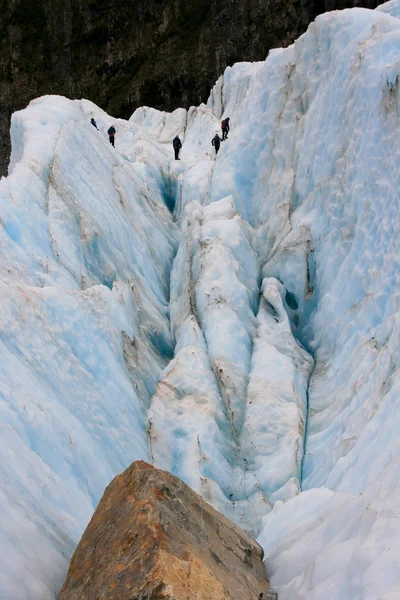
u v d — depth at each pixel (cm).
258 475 884
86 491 646
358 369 941
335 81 1238
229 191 1446
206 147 2178
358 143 1133
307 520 564
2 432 564
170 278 1437
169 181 1948
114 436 804
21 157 1274
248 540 523
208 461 872
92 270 1152
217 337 1084
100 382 862
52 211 1134
